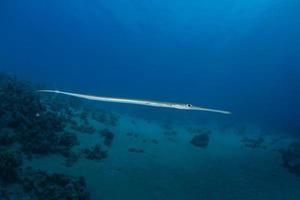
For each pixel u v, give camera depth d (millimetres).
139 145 17141
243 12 54656
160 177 13008
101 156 13531
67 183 9727
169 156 16234
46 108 16922
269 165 17484
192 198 11633
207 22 60031
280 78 47219
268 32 51844
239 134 27328
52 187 9070
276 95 45688
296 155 18188
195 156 17188
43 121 12914
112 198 10211
